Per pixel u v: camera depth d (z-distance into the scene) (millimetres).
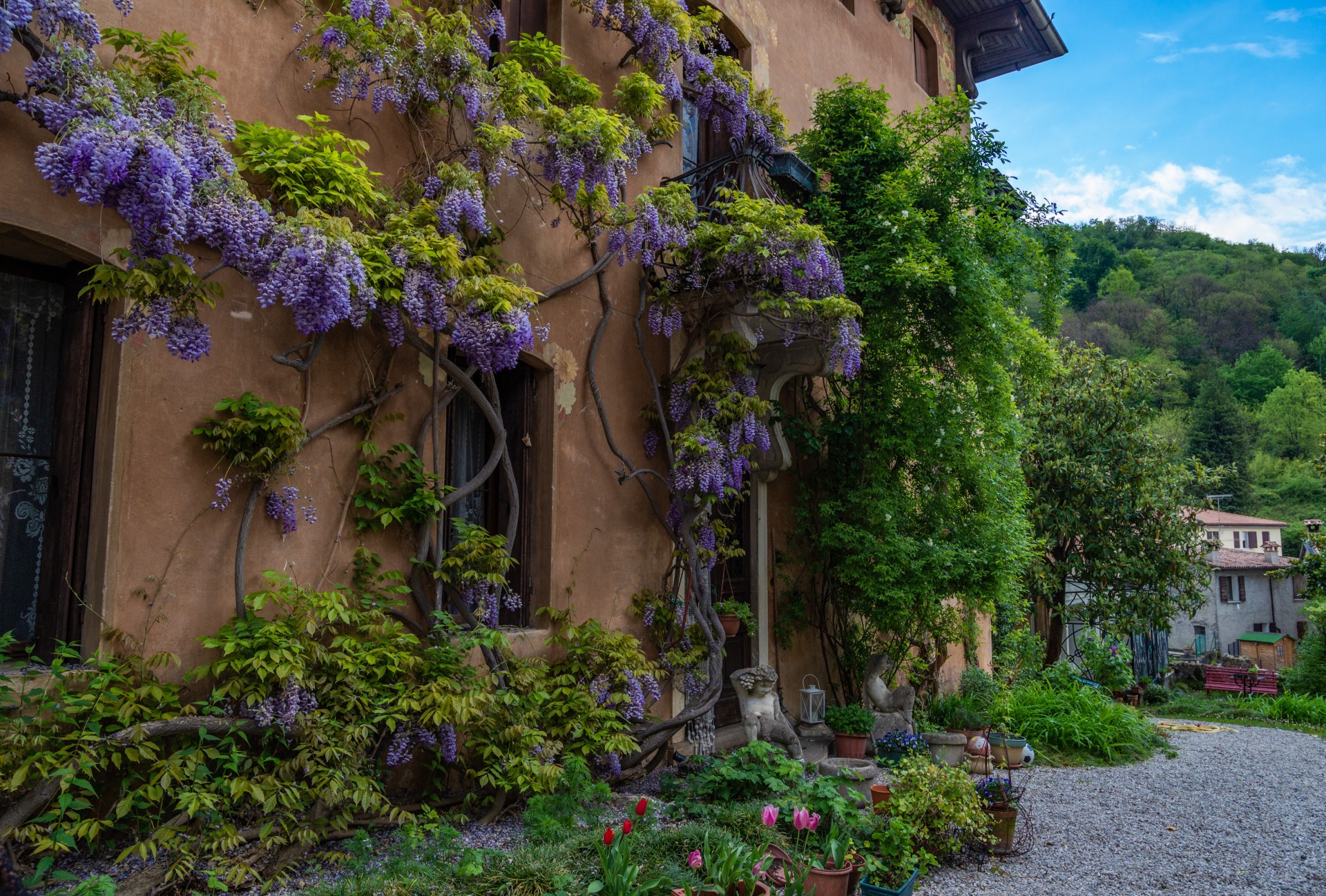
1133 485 15953
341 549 4562
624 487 6223
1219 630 29312
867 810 5191
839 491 7816
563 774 4508
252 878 3543
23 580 3768
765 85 8180
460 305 4605
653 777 5754
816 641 8141
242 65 4316
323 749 3834
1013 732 8875
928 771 4898
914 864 4379
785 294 6160
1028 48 13500
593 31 6371
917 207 7625
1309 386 46531
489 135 4863
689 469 5953
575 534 5785
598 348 6105
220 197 3650
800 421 7570
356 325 4164
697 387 6258
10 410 3777
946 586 7621
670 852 3904
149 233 3445
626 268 6410
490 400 5723
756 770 4973
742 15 7895
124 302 3766
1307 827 6227
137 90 3502
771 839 4191
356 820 4219
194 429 3963
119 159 3123
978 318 7418
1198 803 6891
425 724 4293
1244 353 51688
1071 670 14000
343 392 4617
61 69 3273
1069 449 16109
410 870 3506
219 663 3713
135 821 3652
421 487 4832
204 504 3996
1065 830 5793
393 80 4848
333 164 4195
